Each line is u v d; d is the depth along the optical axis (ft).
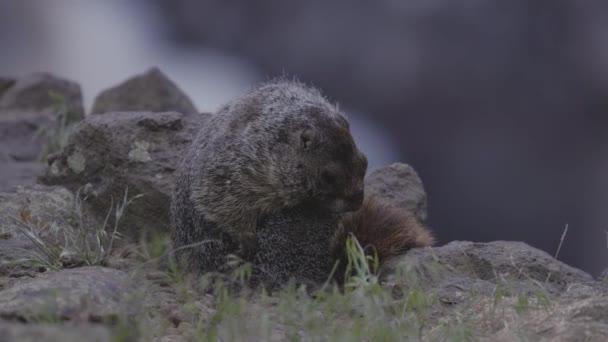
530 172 141.49
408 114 143.23
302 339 25.25
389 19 139.13
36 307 23.79
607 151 138.00
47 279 27.02
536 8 133.28
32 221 37.50
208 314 28.76
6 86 63.62
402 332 25.39
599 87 135.64
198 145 34.78
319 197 32.83
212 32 153.89
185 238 34.27
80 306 24.75
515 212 141.49
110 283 27.09
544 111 138.51
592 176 138.31
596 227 136.05
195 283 33.01
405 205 40.37
